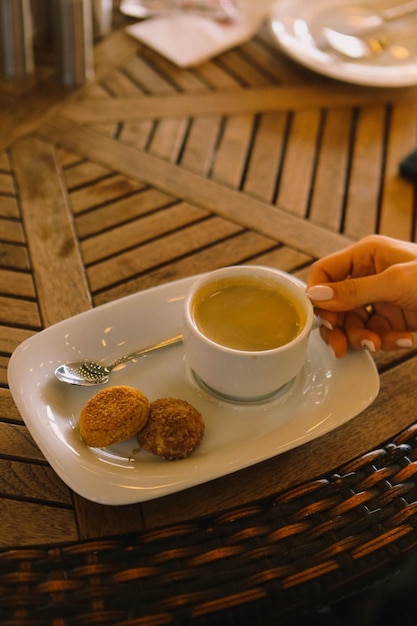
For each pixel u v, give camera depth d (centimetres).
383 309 69
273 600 53
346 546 55
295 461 59
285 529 56
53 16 89
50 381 60
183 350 64
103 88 94
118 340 63
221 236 76
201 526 56
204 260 74
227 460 56
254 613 53
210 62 99
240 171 84
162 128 89
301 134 90
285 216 79
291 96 95
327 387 62
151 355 63
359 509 57
